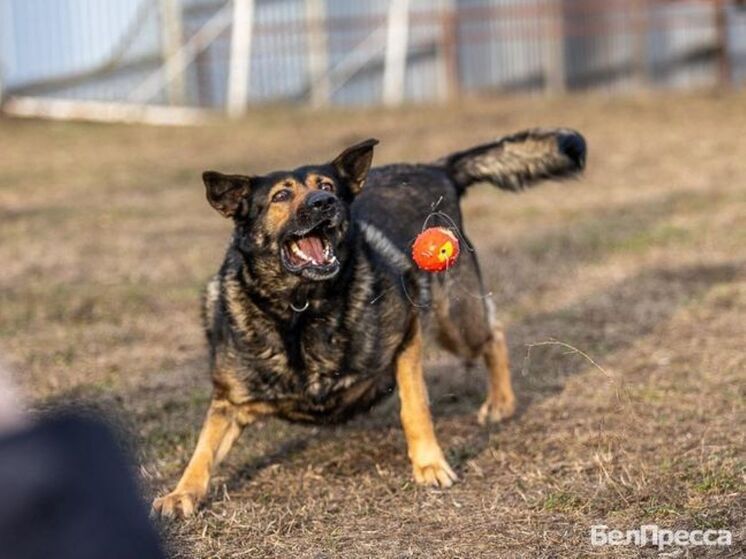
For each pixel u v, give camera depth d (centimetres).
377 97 2028
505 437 528
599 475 459
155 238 1073
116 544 123
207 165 1478
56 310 812
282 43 1988
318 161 1462
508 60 2052
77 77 1917
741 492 432
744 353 643
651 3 2086
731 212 1088
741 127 1617
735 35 2117
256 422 477
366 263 462
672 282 837
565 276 873
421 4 2025
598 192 1249
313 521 434
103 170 1467
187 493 442
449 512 439
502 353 561
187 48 1930
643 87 2089
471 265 551
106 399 592
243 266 455
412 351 480
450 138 1580
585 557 389
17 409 126
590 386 598
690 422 527
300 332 449
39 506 121
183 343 725
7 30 1877
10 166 1504
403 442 526
